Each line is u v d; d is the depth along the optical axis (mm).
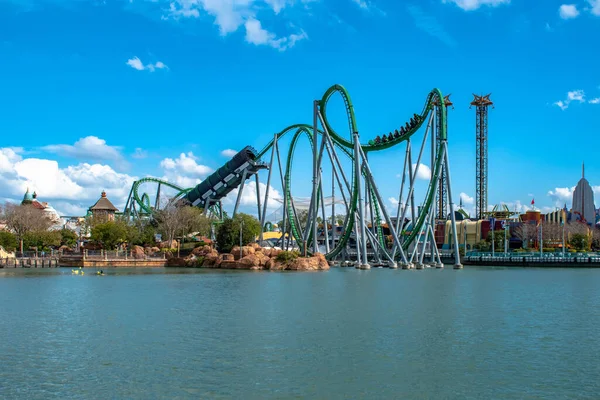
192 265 156000
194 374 36312
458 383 34531
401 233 161125
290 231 176500
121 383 34406
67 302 70562
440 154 139750
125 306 66500
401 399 31781
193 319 56625
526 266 171375
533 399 31781
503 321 55875
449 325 53344
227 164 187375
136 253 164375
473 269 153750
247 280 105562
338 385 34094
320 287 90562
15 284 96812
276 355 41094
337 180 151875
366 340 46219
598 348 43688
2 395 32250
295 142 167750
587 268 164250
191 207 191750
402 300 72875
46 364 38719
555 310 64250
